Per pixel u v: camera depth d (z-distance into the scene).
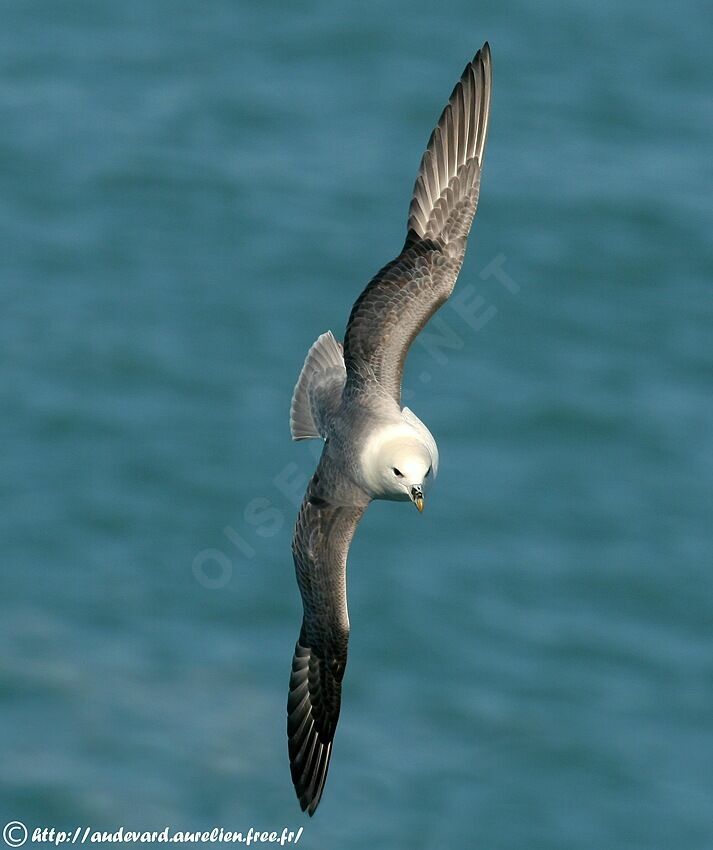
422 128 57.62
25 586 38.88
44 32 63.69
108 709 35.12
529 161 54.97
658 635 37.75
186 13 64.56
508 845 32.75
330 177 54.25
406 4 64.56
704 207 52.66
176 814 32.75
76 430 43.88
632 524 40.59
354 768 33.94
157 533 40.81
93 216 52.84
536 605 38.28
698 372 46.09
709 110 58.66
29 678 35.84
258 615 38.25
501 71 60.53
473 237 50.84
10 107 58.69
